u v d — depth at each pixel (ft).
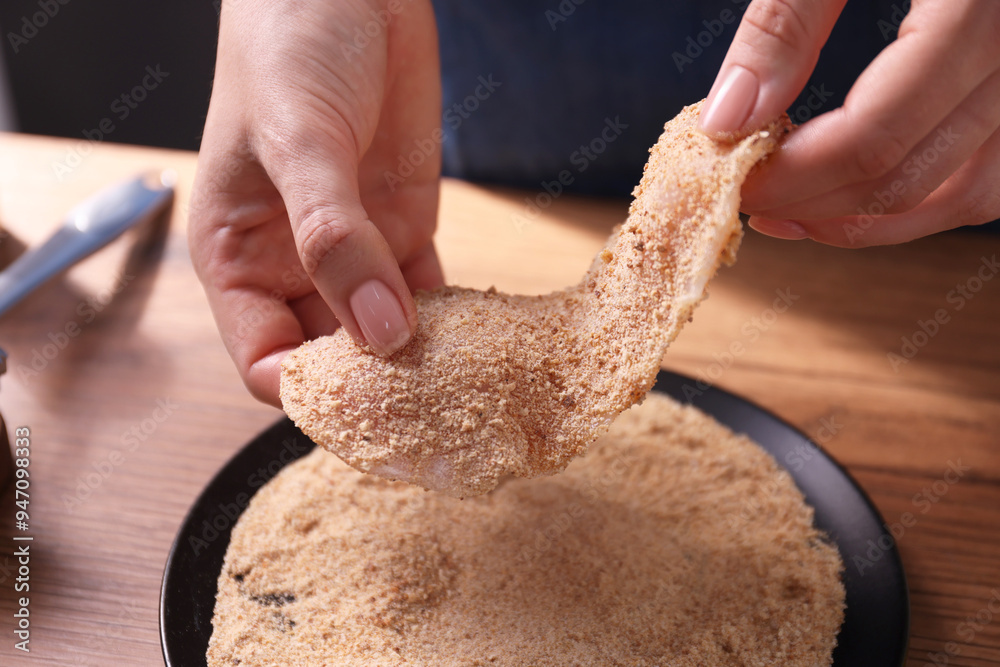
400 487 1.11
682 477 1.12
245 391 1.30
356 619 0.96
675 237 0.87
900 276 1.50
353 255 0.90
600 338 0.92
